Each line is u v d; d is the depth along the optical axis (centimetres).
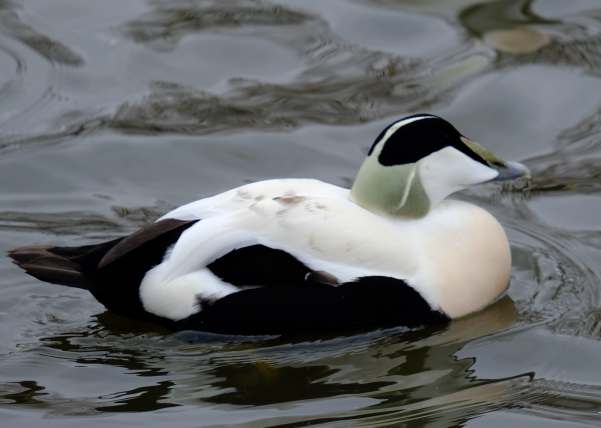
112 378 1062
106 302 1109
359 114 1549
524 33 1703
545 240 1297
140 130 1512
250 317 1091
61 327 1138
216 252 1085
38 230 1312
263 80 1622
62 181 1410
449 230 1138
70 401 1028
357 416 1006
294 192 1127
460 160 1141
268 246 1084
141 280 1097
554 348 1103
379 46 1691
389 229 1116
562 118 1537
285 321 1095
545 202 1379
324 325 1099
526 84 1593
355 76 1627
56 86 1595
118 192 1397
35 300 1180
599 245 1282
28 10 1758
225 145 1489
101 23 1736
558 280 1214
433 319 1119
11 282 1206
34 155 1451
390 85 1605
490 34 1703
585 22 1722
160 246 1099
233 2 1777
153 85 1606
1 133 1496
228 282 1088
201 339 1109
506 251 1165
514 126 1527
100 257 1112
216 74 1634
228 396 1036
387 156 1126
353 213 1108
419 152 1127
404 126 1129
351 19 1750
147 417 1003
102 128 1512
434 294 1112
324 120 1540
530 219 1345
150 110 1552
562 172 1436
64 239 1295
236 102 1573
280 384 1054
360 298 1091
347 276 1088
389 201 1130
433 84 1603
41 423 995
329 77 1627
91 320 1148
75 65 1638
